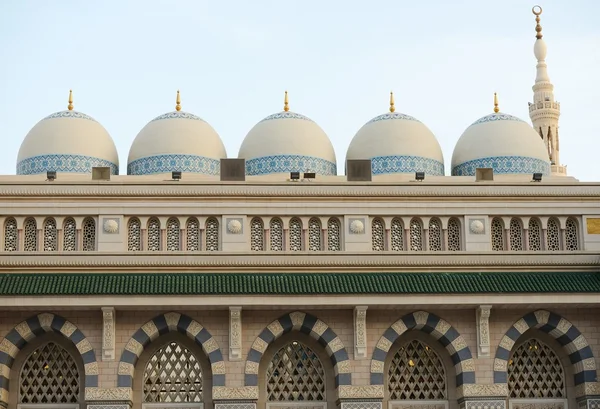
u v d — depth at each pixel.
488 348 35.19
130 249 36.75
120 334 34.78
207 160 40.41
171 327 34.97
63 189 36.81
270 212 37.16
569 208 37.94
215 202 37.12
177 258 35.66
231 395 34.38
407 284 35.00
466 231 37.44
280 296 34.19
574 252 36.62
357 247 37.03
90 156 40.12
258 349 34.91
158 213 36.84
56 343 35.59
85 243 36.75
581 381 35.78
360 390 34.75
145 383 35.41
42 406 35.03
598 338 36.00
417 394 36.03
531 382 36.38
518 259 36.44
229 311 34.69
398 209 37.47
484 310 34.97
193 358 35.84
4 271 35.16
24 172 40.12
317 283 34.91
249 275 35.56
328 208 37.34
